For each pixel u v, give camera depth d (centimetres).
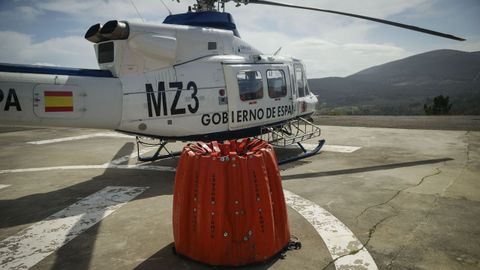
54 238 420
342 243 388
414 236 402
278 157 896
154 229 441
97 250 385
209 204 335
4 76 568
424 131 1304
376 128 1431
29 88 582
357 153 919
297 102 956
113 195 596
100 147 1120
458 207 494
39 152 1043
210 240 337
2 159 942
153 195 592
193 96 725
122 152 1029
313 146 1046
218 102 757
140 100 671
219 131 772
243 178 333
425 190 578
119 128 675
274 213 359
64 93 608
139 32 655
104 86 642
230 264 337
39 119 594
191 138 752
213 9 859
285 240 369
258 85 828
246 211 334
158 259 361
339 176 686
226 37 800
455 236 401
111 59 665
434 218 455
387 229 423
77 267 348
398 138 1158
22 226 462
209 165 335
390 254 361
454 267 334
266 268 336
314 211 492
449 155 859
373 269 332
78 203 555
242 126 801
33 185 676
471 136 1155
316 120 1858
